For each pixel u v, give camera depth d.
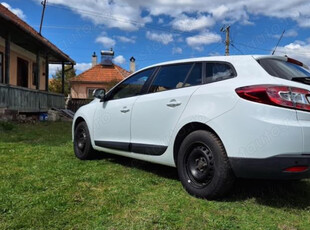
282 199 3.29
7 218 2.64
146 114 3.97
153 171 4.34
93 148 5.05
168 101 3.69
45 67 18.12
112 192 3.35
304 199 3.32
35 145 6.43
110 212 2.81
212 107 3.18
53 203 2.97
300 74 3.31
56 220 2.62
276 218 2.79
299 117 2.83
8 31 11.48
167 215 2.76
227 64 3.37
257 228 2.57
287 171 2.75
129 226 2.55
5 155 5.21
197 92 3.40
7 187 3.38
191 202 3.10
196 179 3.28
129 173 4.21
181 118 3.48
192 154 3.35
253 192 3.44
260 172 2.83
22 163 4.61
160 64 4.19
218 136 3.08
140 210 2.88
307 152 2.80
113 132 4.58
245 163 2.87
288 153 2.75
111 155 5.43
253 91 2.90
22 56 16.62
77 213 2.77
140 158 4.11
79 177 3.91
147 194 3.33
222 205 3.03
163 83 3.98
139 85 4.36
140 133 4.07
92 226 2.53
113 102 4.69
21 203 2.95
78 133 5.36
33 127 10.41
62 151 5.84
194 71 3.66
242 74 3.19
